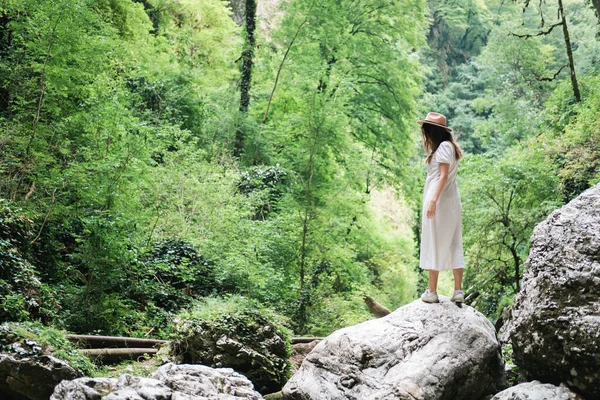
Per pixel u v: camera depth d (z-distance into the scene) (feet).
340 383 21.42
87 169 38.75
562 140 54.85
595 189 22.88
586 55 140.15
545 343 20.17
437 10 199.21
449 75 192.13
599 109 56.24
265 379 28.55
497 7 211.41
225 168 66.28
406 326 22.09
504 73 126.52
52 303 30.91
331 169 64.03
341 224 62.90
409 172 90.74
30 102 42.27
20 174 39.86
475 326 21.84
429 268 22.67
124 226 36.88
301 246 51.62
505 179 46.14
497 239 47.83
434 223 22.58
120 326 33.40
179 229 48.70
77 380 17.75
